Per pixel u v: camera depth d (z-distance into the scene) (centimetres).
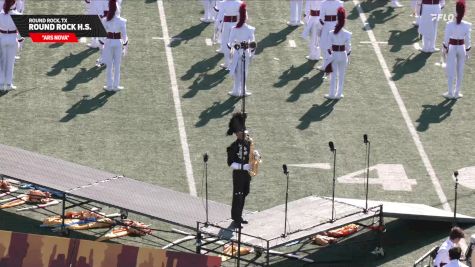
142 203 7194
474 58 10112
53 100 9219
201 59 9981
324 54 9856
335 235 7388
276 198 7838
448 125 8962
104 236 7306
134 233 7369
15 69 9706
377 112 9150
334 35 9294
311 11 9975
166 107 9156
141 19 10631
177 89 9456
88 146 8506
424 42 10188
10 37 9319
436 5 10106
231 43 9400
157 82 9581
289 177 8131
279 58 10038
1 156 7706
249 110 9125
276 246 6719
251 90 9456
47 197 7712
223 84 9569
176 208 7162
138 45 10181
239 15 9375
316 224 6981
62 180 7412
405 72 9831
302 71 9819
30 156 7762
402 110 9188
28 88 9406
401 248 7281
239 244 6688
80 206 7431
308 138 8706
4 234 6694
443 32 10575
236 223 6969
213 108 9156
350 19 10706
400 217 7244
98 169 8038
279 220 7038
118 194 7288
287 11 10906
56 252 6650
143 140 8625
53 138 8612
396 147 8600
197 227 6900
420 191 8006
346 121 9000
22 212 7562
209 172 8188
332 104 9269
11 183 7888
